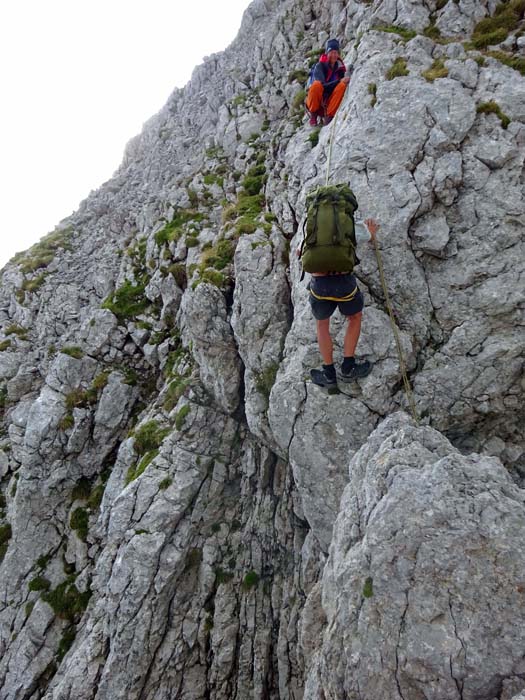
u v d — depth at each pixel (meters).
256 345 9.80
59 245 24.02
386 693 4.61
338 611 5.30
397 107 8.27
